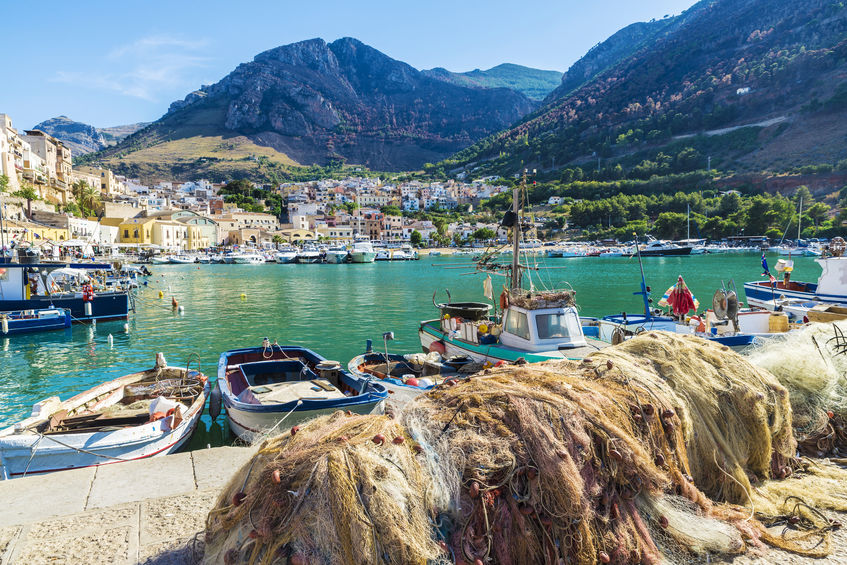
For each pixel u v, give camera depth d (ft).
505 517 10.48
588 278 181.78
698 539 11.92
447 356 44.86
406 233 557.74
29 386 55.11
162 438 30.66
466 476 10.46
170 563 11.42
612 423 12.12
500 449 10.80
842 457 17.71
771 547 12.42
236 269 274.98
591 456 11.36
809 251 294.66
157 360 42.98
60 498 14.69
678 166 614.75
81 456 28.02
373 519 8.81
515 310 38.27
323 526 8.64
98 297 96.02
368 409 31.17
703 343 17.44
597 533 10.89
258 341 78.38
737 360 16.75
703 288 137.28
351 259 341.41
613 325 44.24
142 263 293.23
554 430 11.37
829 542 12.45
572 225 499.92
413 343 76.84
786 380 19.31
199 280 199.62
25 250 95.86
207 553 10.61
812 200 421.59
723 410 14.99
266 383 41.70
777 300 65.98
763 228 378.53
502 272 47.83
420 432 11.12
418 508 9.40
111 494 14.93
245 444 32.96
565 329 37.01
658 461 12.53
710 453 14.19
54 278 106.01
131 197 472.03
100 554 11.76
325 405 30.27
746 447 14.98
